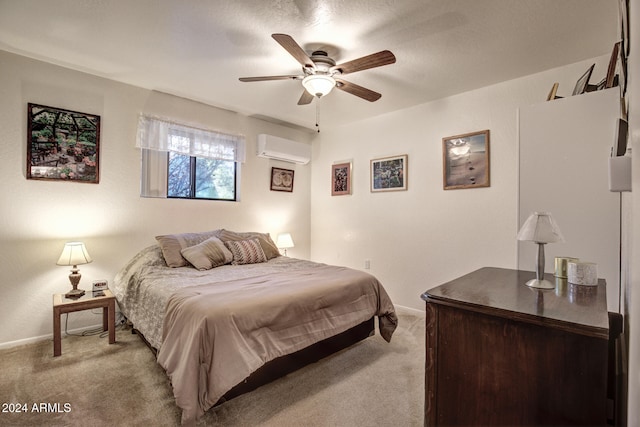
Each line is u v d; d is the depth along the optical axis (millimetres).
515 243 2857
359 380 2125
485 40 2232
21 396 1858
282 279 2490
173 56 2523
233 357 1649
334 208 4488
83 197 2846
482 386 1128
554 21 2008
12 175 2516
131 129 3107
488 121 3018
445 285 1452
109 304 2551
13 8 1925
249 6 1894
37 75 2607
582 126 1902
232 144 3881
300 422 1699
